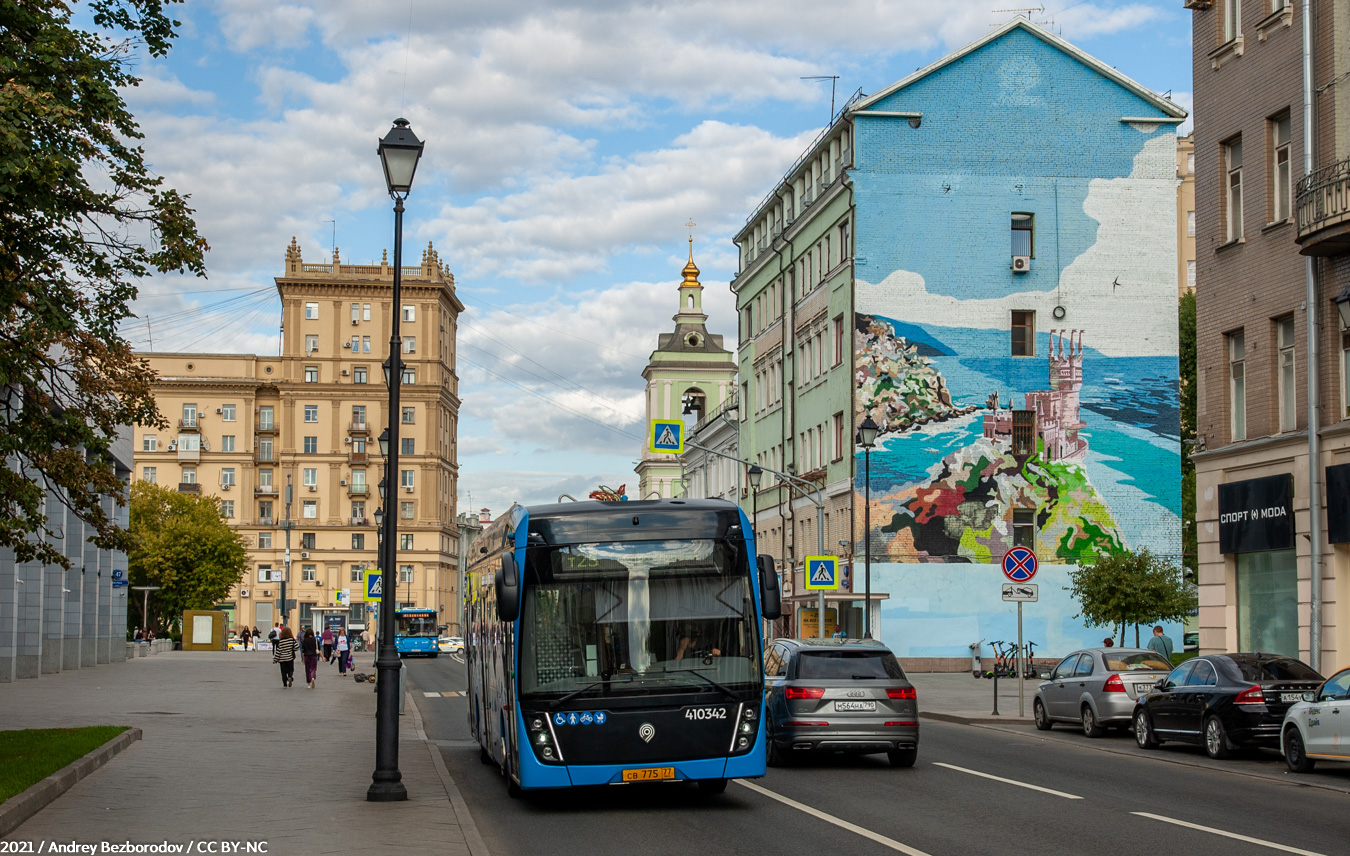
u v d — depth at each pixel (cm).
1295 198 2659
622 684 1466
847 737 1908
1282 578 2858
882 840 1259
